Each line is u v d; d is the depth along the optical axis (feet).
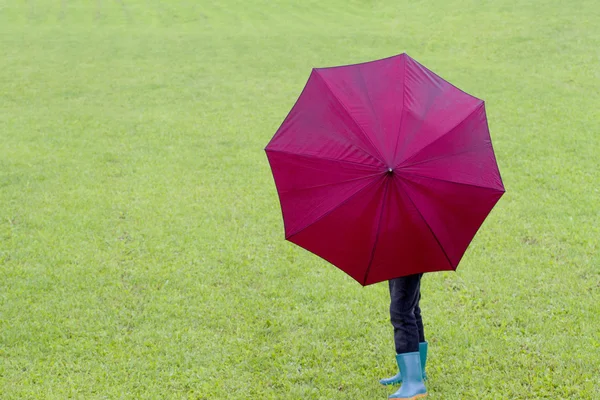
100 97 55.21
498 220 28.94
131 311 21.79
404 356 15.55
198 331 20.53
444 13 87.66
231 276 24.35
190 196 32.86
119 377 18.19
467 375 17.76
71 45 76.79
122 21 94.84
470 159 13.75
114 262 25.50
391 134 13.33
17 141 42.63
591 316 20.65
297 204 13.78
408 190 12.99
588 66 58.29
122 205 31.60
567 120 44.11
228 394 17.39
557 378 17.46
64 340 20.03
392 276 13.78
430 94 14.23
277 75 62.18
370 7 100.99
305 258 25.84
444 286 23.17
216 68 65.16
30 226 29.09
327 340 19.86
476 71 59.98
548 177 34.01
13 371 18.42
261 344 19.80
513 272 23.98
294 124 14.17
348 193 13.17
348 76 14.33
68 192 33.42
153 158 39.27
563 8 79.25
